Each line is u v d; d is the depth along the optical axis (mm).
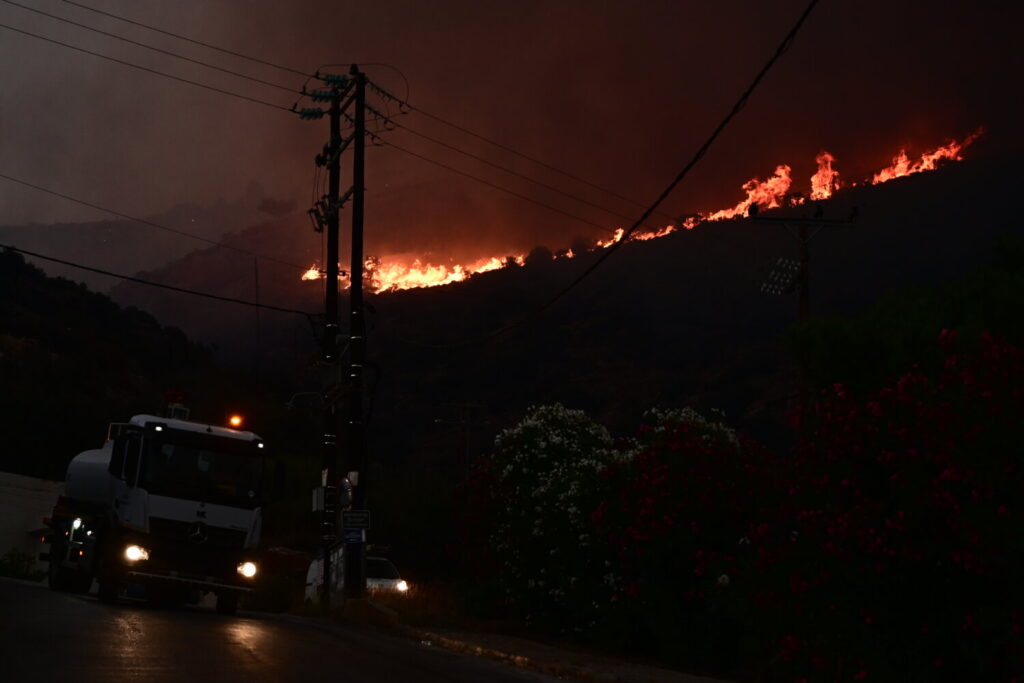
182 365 105188
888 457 10766
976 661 10500
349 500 25594
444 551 48938
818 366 12547
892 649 10992
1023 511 9289
